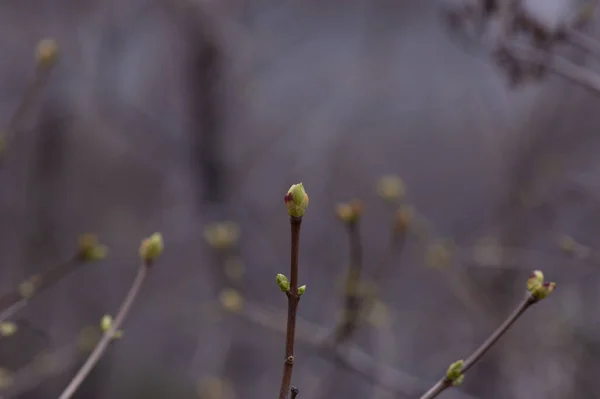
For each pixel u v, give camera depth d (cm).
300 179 226
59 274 88
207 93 211
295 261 67
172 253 235
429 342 186
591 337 166
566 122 192
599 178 176
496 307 160
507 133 191
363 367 118
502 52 105
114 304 238
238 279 129
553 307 170
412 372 178
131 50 239
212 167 214
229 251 134
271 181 244
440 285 193
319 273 209
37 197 233
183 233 216
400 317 188
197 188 218
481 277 173
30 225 234
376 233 217
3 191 241
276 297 206
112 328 76
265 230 215
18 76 237
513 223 179
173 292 231
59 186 237
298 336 110
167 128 236
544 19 106
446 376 72
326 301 192
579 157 190
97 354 76
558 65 105
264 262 209
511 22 103
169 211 227
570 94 186
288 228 236
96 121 240
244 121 239
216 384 157
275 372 201
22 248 235
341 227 212
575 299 169
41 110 221
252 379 199
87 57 216
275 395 195
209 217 206
